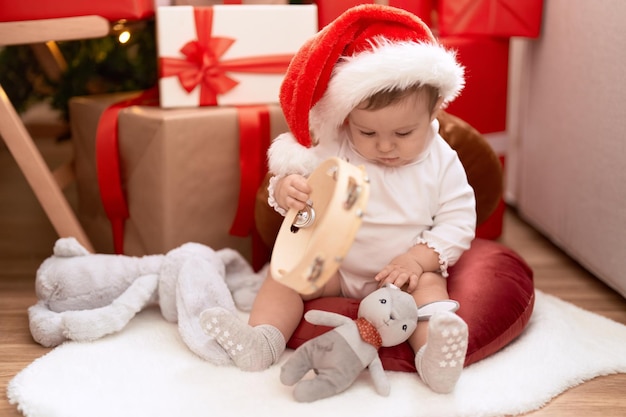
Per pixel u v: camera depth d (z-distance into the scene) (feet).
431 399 3.03
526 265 4.03
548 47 5.08
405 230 3.66
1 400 3.11
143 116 4.27
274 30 4.48
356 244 3.66
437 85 3.28
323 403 2.99
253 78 4.52
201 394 3.07
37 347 3.67
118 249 4.67
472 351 3.29
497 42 5.05
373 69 3.11
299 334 3.49
